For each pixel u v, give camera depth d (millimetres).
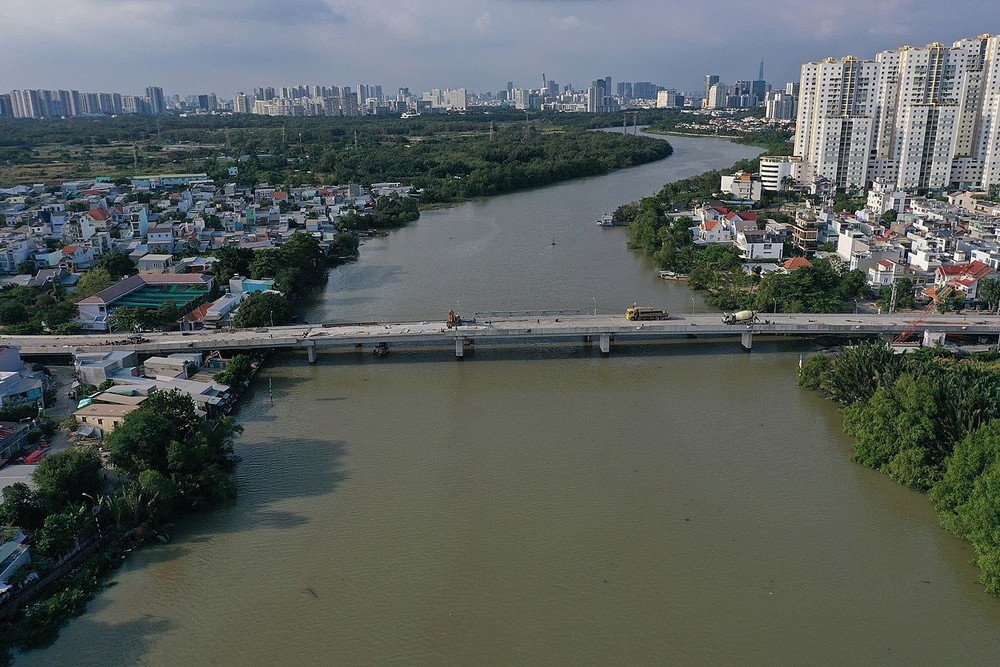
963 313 140000
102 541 75750
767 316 140500
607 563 73500
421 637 64438
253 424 103875
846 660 61406
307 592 69812
